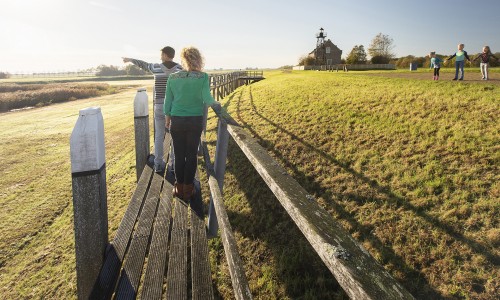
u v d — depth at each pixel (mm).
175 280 2213
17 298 4109
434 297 2711
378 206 4055
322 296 3057
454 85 9594
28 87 47562
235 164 6488
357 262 1050
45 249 5211
